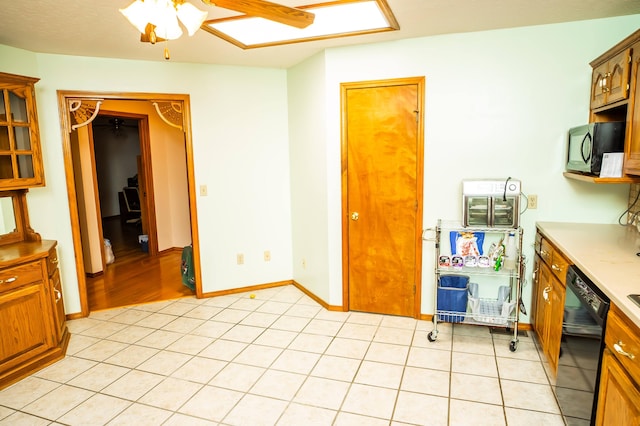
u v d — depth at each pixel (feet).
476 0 7.70
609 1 7.88
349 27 9.19
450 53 10.09
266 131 13.53
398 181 10.92
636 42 6.93
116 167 33.01
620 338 4.89
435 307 9.97
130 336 10.73
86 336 10.79
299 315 11.85
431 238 10.84
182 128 12.71
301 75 12.44
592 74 9.20
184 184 19.70
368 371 8.77
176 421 7.28
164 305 12.90
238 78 13.00
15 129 9.73
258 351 9.77
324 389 8.15
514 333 9.46
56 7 7.60
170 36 5.91
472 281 10.79
